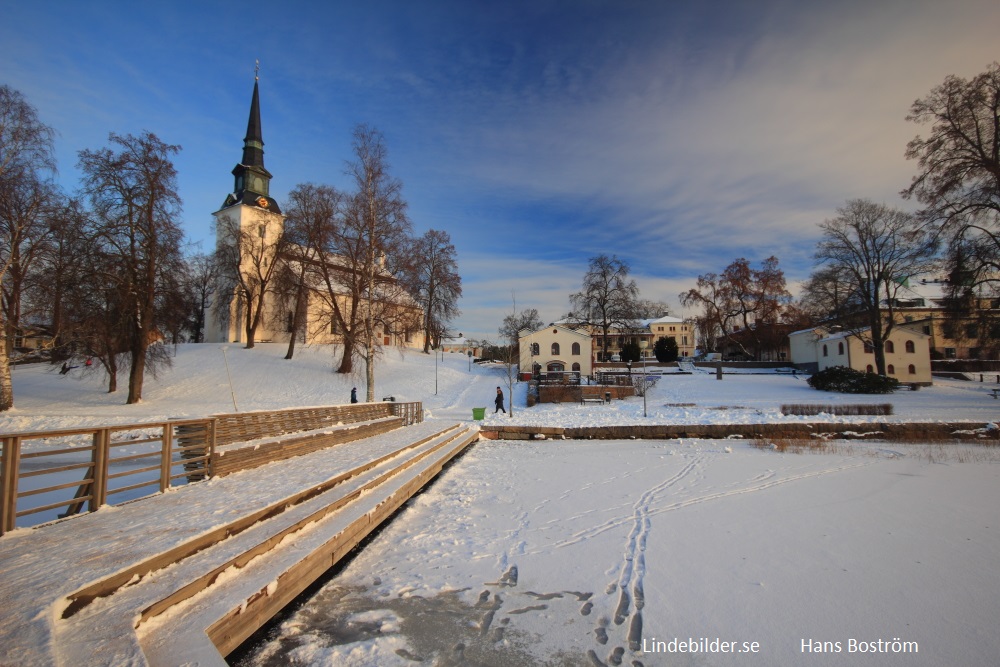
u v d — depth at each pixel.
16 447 5.18
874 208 44.41
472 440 20.97
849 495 10.77
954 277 29.28
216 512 6.02
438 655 4.76
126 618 3.71
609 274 64.38
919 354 47.19
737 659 4.65
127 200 28.69
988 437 19.80
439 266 54.66
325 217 36.12
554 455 17.44
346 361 40.53
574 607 5.75
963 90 28.59
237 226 51.03
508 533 8.39
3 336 25.86
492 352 61.97
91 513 5.96
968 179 28.88
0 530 5.02
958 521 8.79
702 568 6.78
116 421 22.41
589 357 53.22
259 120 62.62
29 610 3.50
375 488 9.05
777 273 63.53
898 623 5.28
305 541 6.07
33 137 24.30
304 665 4.59
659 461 15.50
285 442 10.52
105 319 28.56
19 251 25.45
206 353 46.50
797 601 5.80
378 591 6.20
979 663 4.54
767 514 9.33
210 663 3.41
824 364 52.59
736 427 21.12
